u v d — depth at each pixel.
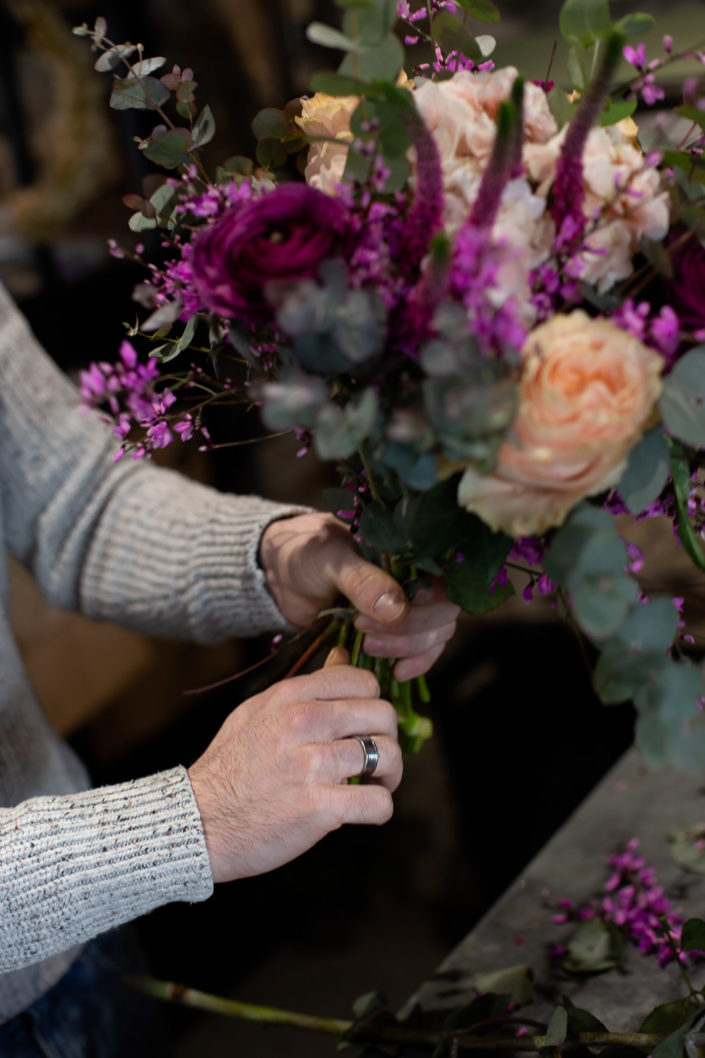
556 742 2.11
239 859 0.88
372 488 0.85
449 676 2.24
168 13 2.00
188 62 2.05
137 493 1.15
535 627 2.19
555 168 0.77
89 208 2.29
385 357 0.76
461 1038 0.96
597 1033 0.91
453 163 0.77
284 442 2.60
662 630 0.75
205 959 1.83
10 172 2.31
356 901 1.91
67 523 1.14
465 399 0.71
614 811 1.13
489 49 0.88
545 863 1.10
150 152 0.87
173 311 0.81
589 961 1.00
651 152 0.80
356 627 0.95
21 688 1.07
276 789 0.88
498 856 1.92
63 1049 1.06
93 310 2.15
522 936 1.04
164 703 2.27
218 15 2.02
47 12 2.19
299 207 0.77
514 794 2.03
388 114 0.76
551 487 0.74
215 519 1.11
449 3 0.86
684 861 1.06
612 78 0.73
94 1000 1.09
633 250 0.78
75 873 0.87
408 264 0.76
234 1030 1.70
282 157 0.89
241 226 0.77
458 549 0.84
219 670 2.37
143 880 0.87
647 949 1.01
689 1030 0.85
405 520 0.82
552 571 0.75
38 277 2.17
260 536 1.07
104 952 1.12
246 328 0.83
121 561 1.14
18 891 0.87
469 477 0.75
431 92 0.78
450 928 1.82
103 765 2.15
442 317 0.72
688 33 1.38
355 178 0.77
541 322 0.77
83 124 2.24
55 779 1.08
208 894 0.89
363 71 0.77
